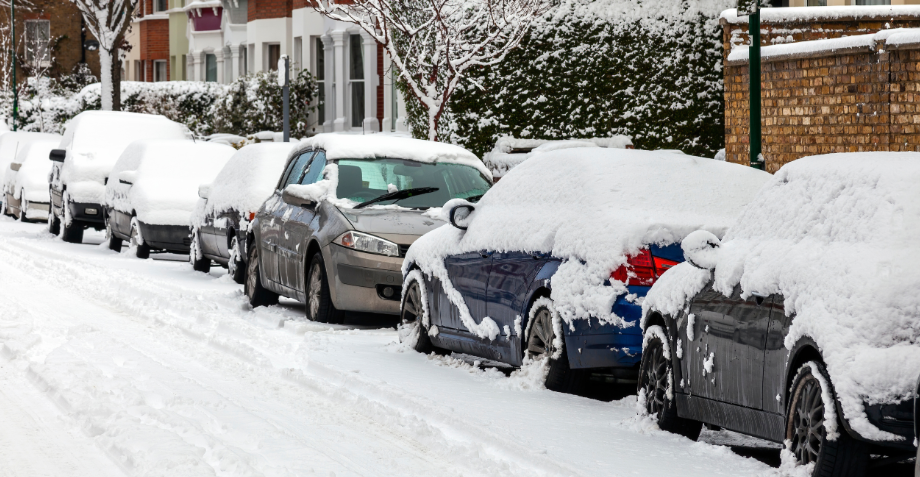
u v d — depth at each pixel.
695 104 31.06
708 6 30.97
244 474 8.54
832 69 22.61
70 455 9.35
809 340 8.13
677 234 11.47
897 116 21.16
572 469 8.73
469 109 31.20
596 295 11.42
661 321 10.74
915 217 7.98
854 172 8.63
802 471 8.12
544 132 31.14
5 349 14.37
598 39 31.00
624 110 31.08
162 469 8.57
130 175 28.55
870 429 7.55
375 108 45.81
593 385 13.20
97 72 83.31
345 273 16.75
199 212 25.34
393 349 15.12
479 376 13.15
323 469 8.95
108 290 21.20
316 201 17.73
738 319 9.21
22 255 27.78
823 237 8.59
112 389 11.81
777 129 24.28
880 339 7.64
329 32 48.25
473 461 9.12
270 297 20.16
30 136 47.06
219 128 50.78
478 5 28.83
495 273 13.20
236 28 56.94
